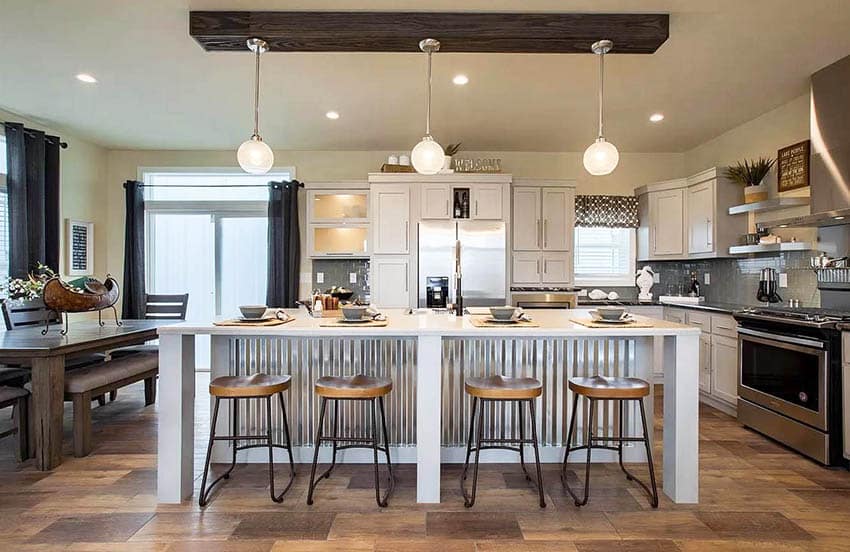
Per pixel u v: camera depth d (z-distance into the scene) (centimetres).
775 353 324
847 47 304
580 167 562
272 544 204
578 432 290
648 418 291
